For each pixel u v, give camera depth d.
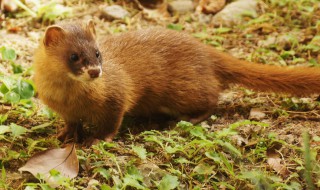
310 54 10.44
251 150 7.43
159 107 8.57
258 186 6.55
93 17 11.79
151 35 8.58
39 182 6.68
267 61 10.17
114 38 8.44
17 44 10.46
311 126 8.15
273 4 12.20
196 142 7.16
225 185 6.68
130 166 6.88
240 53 10.51
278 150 7.51
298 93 8.70
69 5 12.18
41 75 7.41
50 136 7.86
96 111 7.62
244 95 9.17
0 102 8.38
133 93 8.09
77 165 6.77
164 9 12.27
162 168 7.10
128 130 8.21
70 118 7.77
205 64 8.59
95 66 6.99
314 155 7.22
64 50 7.10
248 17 11.85
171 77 8.40
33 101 8.66
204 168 6.92
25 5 11.98
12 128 7.29
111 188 6.46
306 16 11.72
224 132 7.37
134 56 8.22
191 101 8.51
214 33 11.29
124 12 11.95
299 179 6.98
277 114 8.51
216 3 12.20
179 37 8.66
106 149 7.35
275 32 11.28
